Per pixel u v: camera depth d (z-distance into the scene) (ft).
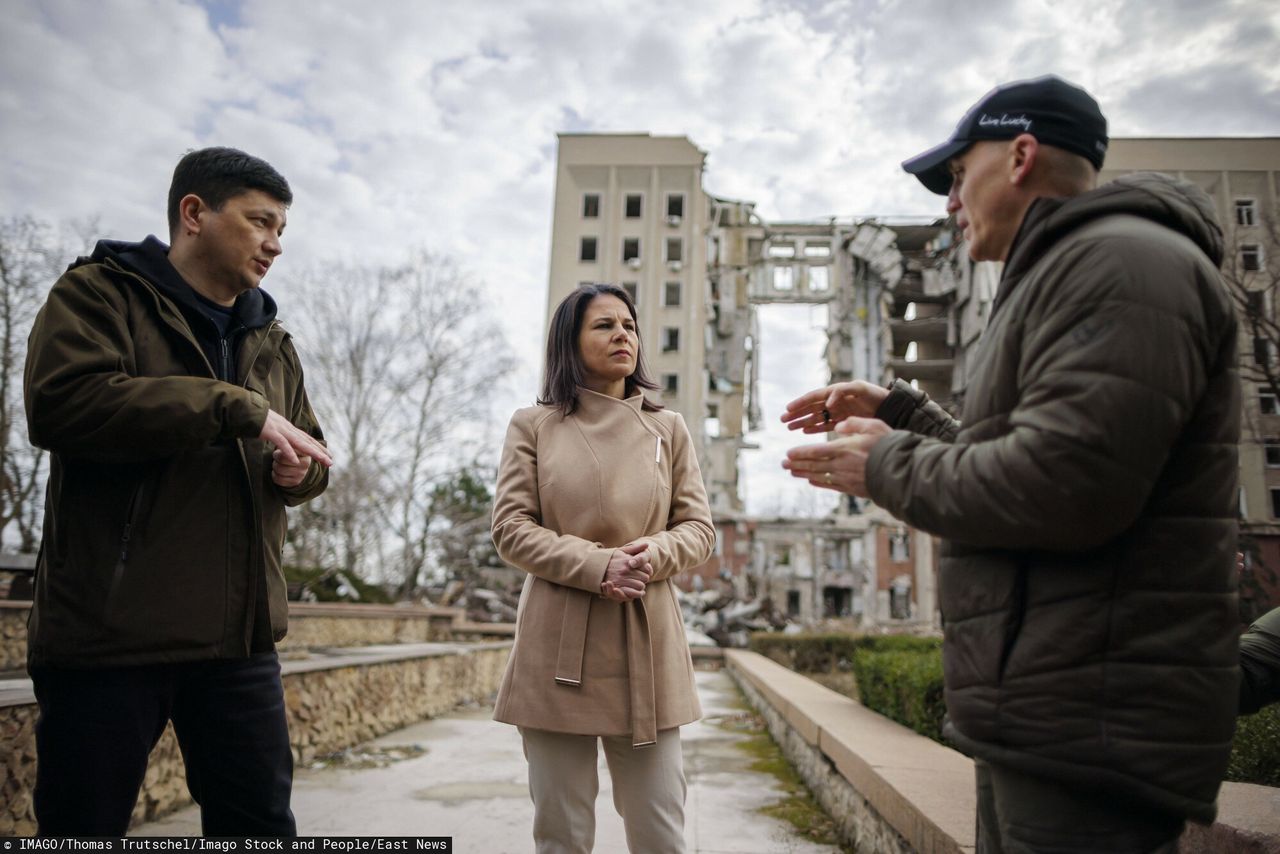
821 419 6.20
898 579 110.52
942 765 9.33
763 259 139.44
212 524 5.39
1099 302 3.40
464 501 77.36
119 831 4.98
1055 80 4.17
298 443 5.49
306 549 57.47
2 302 56.18
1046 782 3.53
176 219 5.86
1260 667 5.01
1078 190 4.11
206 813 5.51
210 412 5.03
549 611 6.24
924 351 127.65
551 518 6.55
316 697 15.07
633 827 6.15
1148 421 3.22
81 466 5.09
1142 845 3.41
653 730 6.02
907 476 3.87
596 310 6.98
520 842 10.11
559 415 6.91
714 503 126.00
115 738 4.92
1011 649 3.66
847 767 10.52
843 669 39.68
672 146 129.39
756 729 21.38
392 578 68.23
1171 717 3.29
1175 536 3.42
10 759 8.09
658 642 6.30
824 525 112.98
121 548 5.03
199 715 5.47
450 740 17.53
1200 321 3.38
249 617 5.46
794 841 10.61
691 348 122.01
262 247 5.87
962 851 6.02
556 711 5.98
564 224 126.93
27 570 28.32
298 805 11.69
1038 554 3.65
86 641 4.85
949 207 4.73
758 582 105.40
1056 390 3.39
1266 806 5.58
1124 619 3.38
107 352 5.00
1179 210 3.64
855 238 130.52
